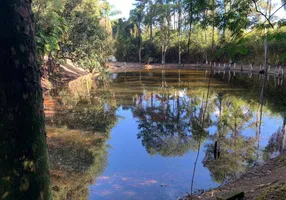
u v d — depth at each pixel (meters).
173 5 37.16
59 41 19.45
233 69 31.64
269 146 6.91
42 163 1.22
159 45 44.12
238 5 2.19
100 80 23.08
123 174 5.37
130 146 7.12
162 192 4.64
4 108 1.07
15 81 1.09
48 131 8.06
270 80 21.34
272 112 10.80
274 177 4.45
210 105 12.43
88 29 22.23
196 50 38.44
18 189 1.12
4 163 1.09
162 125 9.27
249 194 3.49
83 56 23.59
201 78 24.52
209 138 7.74
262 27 2.06
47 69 18.11
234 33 2.16
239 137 7.74
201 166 5.76
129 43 44.88
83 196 4.46
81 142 7.25
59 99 13.65
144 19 43.59
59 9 16.95
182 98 14.41
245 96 14.64
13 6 1.08
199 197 4.24
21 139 1.12
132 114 10.87
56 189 4.65
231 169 5.51
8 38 1.07
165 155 6.37
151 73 30.42
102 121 9.61
